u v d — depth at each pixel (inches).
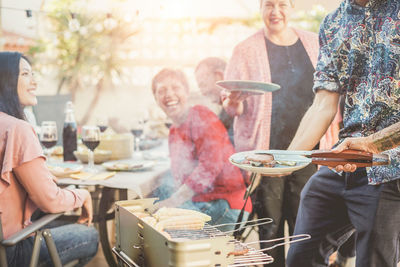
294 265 75.5
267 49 89.7
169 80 93.1
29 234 56.2
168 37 105.0
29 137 61.3
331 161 52.9
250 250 45.1
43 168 61.9
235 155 58.6
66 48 157.8
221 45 94.3
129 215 52.3
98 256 104.9
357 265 63.6
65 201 63.9
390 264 61.1
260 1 89.5
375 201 60.6
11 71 65.7
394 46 58.4
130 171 82.9
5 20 181.0
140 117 106.9
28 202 64.1
